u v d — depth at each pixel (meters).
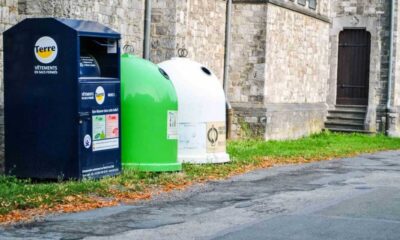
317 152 28.05
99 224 12.83
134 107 18.89
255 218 13.54
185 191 16.91
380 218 13.55
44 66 16.81
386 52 39.88
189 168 20.34
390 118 39.69
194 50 29.50
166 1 26.38
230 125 32.06
